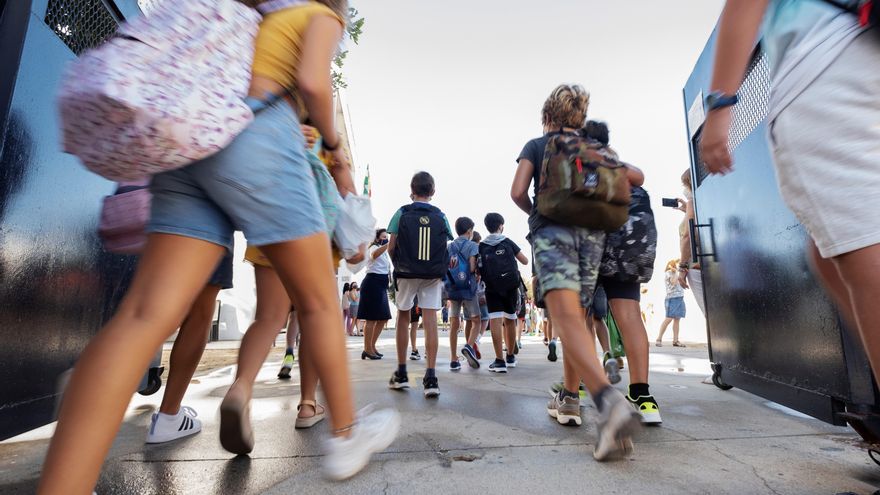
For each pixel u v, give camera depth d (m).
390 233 3.64
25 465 1.74
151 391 2.90
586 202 2.00
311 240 1.17
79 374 0.91
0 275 1.46
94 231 2.00
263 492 1.52
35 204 1.60
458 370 4.93
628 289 2.62
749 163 2.56
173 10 1.05
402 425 2.43
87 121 0.92
